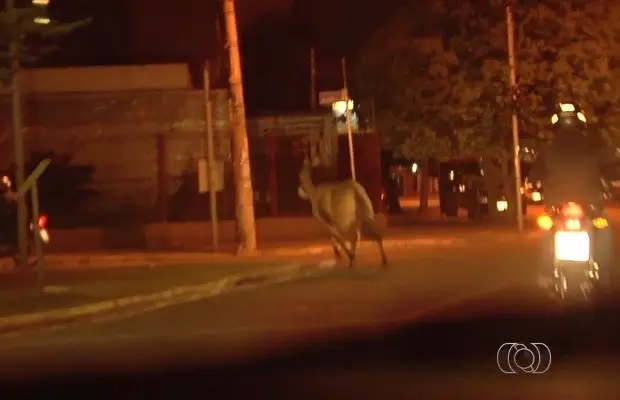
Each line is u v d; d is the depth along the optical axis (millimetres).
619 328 11375
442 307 13789
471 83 28984
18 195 16297
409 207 48875
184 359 10977
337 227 18766
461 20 29797
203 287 17516
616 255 19375
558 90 28172
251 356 10977
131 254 23438
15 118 17656
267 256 22938
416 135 30875
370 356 10664
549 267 11797
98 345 12227
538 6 28531
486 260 20250
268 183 28203
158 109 26969
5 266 21734
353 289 16375
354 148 30016
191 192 27188
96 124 26875
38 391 9594
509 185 30938
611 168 11664
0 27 16797
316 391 9047
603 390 8734
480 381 9242
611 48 28125
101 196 26969
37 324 14352
